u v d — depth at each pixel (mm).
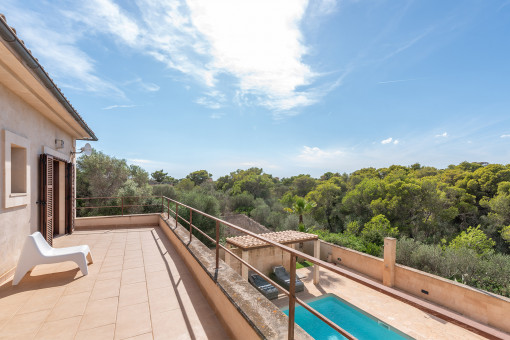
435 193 20297
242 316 2090
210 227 19641
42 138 5008
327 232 16203
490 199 21531
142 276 3877
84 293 3275
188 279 3779
